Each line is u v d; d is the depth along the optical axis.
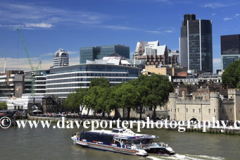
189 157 91.38
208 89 198.50
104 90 190.12
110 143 103.69
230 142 112.75
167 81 180.00
